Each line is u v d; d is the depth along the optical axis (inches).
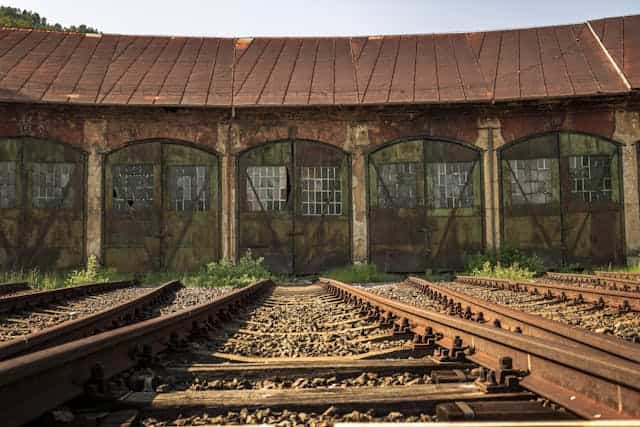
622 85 828.0
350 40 1040.8
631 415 114.3
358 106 859.4
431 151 867.4
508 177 855.1
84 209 847.7
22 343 195.5
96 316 279.4
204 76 919.7
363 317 329.4
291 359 209.9
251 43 1029.8
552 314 326.3
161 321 221.5
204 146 864.9
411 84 892.6
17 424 118.1
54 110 844.6
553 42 964.6
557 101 839.1
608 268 812.6
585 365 128.6
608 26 977.5
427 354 216.7
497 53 960.3
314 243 864.9
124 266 850.8
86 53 963.3
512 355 168.6
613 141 835.4
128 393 156.1
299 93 879.7
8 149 839.7
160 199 858.1
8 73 874.8
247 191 866.8
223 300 342.6
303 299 468.1
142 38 1029.8
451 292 388.8
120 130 858.1
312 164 871.1
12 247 834.8
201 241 858.8
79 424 127.6
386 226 866.1
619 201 830.5
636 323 286.2
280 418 140.0
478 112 861.8
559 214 840.9
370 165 870.4
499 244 848.3
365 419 138.8
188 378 182.5
